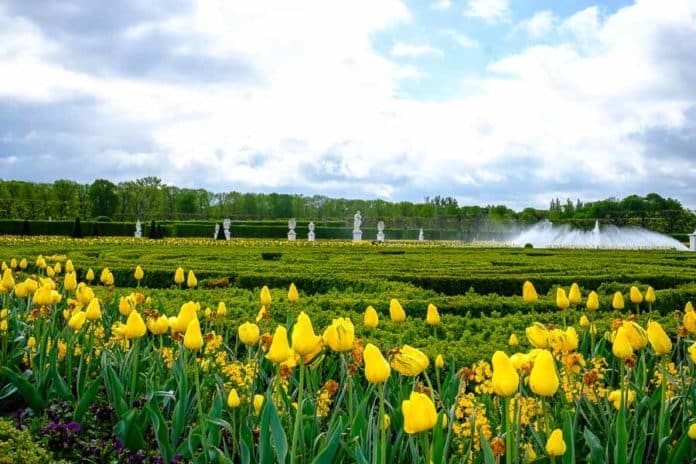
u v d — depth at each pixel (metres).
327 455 2.78
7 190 59.59
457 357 5.26
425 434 2.57
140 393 4.51
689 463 3.32
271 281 11.39
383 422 2.60
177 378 4.18
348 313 7.25
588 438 3.14
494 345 5.75
